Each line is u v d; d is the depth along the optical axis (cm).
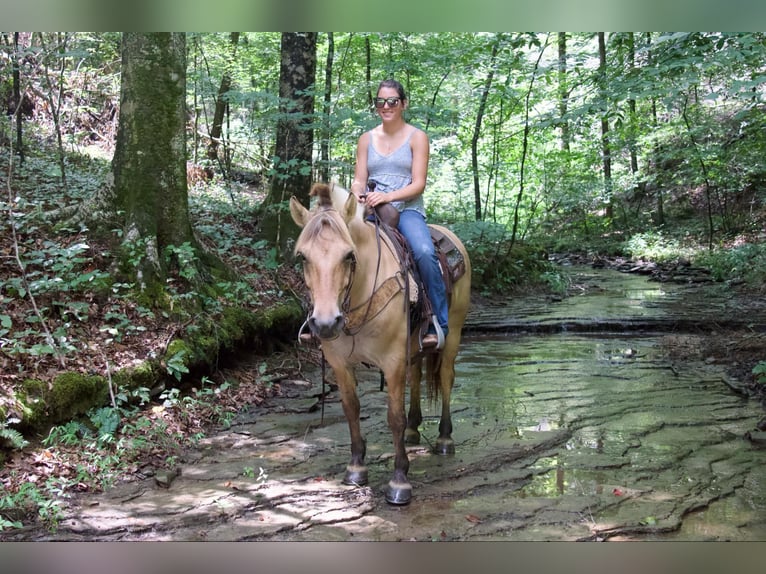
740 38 733
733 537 344
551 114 1068
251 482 420
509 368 750
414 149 414
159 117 653
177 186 666
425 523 361
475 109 1469
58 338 495
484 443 495
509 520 364
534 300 1229
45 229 632
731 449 479
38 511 367
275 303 755
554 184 1662
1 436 399
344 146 1234
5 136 1061
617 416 562
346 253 324
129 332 554
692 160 1706
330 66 1067
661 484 414
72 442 438
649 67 812
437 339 404
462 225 1277
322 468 446
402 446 391
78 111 1333
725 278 1380
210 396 571
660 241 1856
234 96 832
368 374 716
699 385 661
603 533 348
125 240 619
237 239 872
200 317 615
